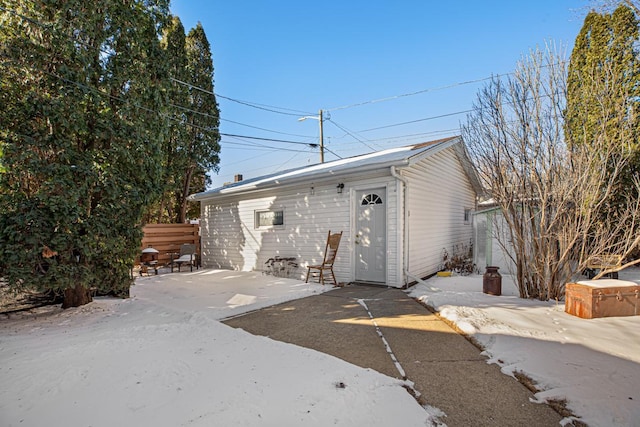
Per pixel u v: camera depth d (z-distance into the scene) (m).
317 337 3.89
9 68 4.41
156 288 7.34
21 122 4.48
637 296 4.39
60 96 4.57
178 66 13.71
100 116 5.04
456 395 2.51
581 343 3.41
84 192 4.75
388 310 5.05
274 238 9.31
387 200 7.07
